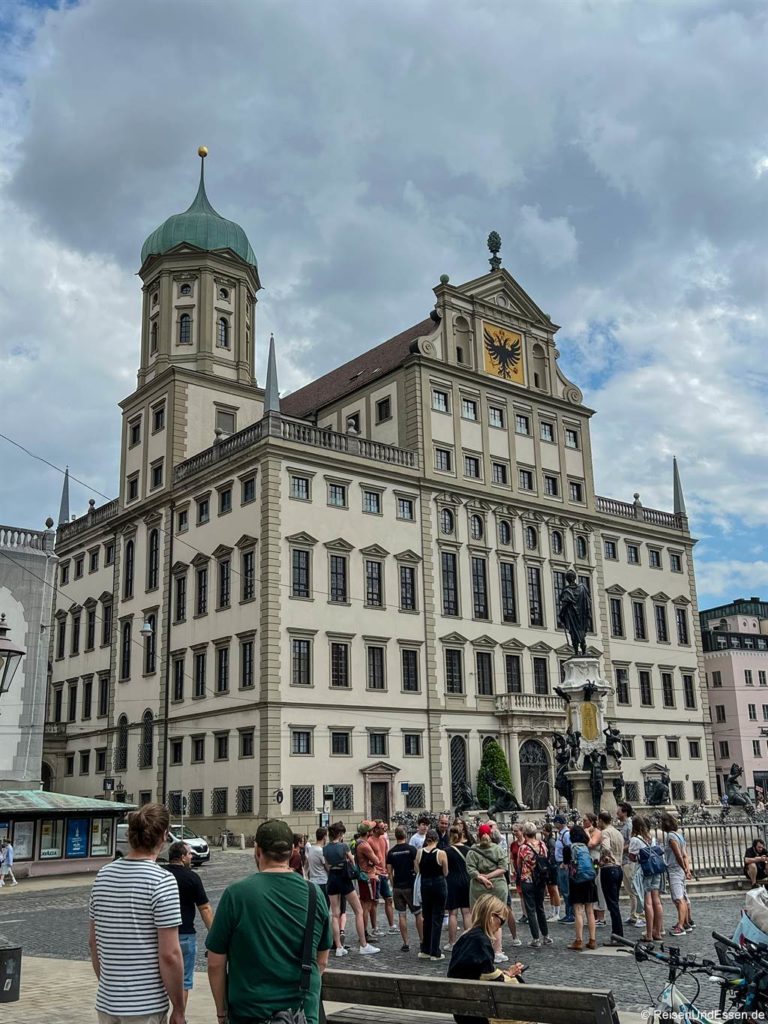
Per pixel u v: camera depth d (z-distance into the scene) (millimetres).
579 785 40438
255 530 59438
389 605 63281
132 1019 7145
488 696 67062
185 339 73188
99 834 41438
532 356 78250
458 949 9766
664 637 82750
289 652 57531
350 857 18875
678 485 88375
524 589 71812
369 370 76688
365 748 59688
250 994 6426
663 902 25844
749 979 9227
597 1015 7723
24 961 17609
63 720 77750
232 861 45281
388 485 65438
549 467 76688
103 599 74688
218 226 75500
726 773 108438
